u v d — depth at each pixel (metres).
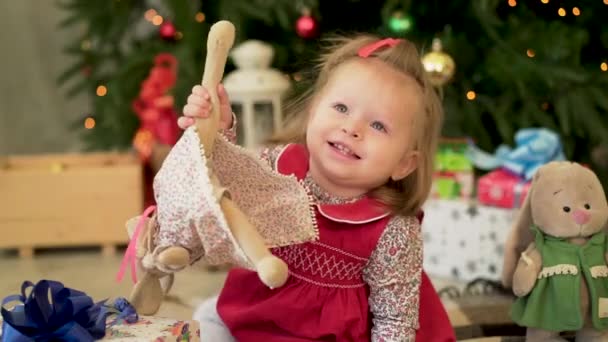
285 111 1.36
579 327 1.27
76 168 2.11
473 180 1.88
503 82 1.91
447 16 2.09
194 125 1.02
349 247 1.14
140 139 2.18
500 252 1.72
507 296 1.68
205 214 0.96
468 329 1.50
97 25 2.35
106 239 2.10
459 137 1.90
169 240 1.01
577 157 2.06
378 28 2.04
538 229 1.33
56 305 0.95
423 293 1.24
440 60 1.71
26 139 2.80
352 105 1.12
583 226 1.28
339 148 1.12
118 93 2.27
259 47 1.97
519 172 1.71
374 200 1.16
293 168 1.19
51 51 2.81
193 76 2.10
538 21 1.95
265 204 1.08
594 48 2.07
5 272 1.94
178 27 2.15
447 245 1.82
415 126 1.15
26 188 2.06
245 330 1.18
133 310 1.04
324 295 1.15
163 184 1.01
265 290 1.17
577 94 1.89
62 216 2.08
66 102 2.85
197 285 1.79
